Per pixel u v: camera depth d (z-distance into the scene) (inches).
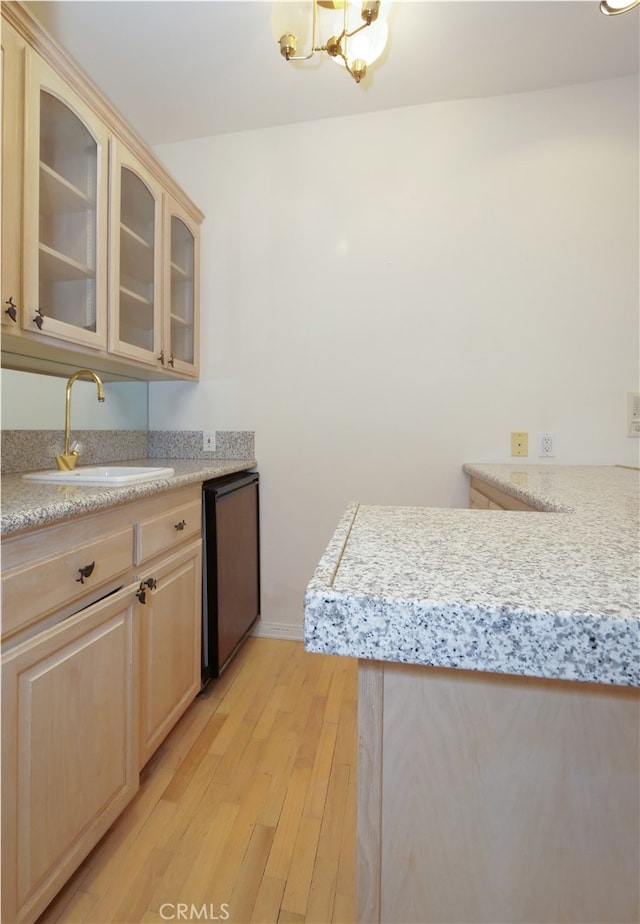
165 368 74.5
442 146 77.1
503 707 16.7
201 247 86.4
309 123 81.4
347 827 44.4
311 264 82.4
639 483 50.1
